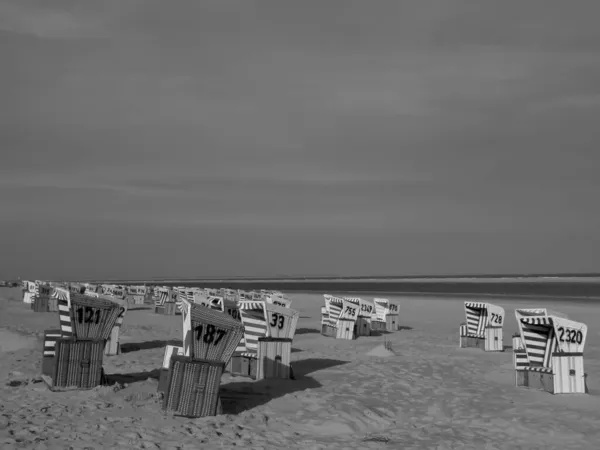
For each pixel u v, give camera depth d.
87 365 11.07
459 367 15.51
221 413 9.78
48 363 12.30
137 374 13.09
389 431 9.52
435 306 46.19
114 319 11.29
